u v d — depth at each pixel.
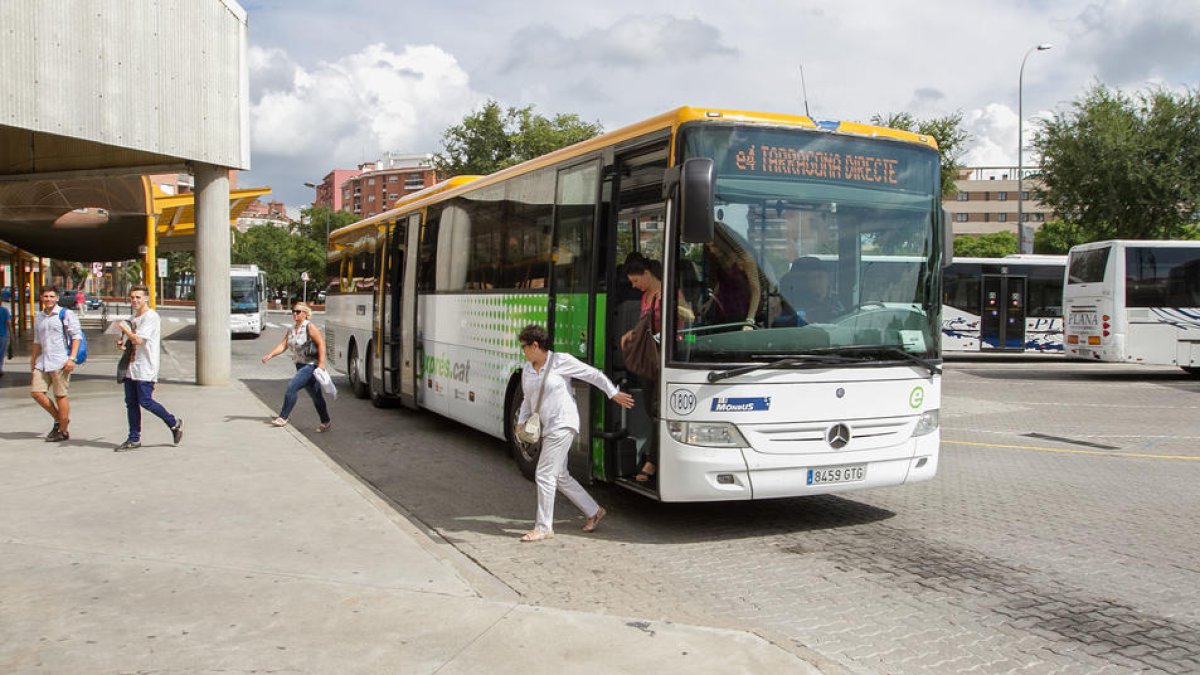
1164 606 5.51
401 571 5.62
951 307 29.28
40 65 14.12
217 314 17.09
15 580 5.38
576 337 8.19
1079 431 13.45
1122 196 32.78
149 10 15.63
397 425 13.33
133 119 15.45
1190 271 21.03
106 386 16.92
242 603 5.00
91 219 25.09
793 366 6.79
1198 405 16.75
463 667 4.18
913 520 7.74
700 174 6.22
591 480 7.79
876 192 7.27
